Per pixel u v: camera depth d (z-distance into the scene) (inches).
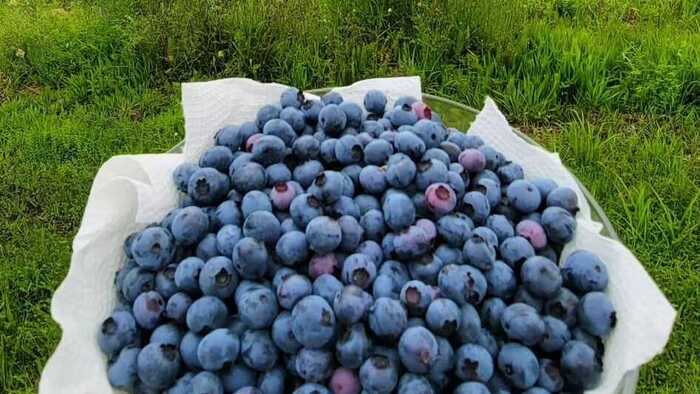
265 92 64.9
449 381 44.6
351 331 42.6
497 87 125.5
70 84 133.4
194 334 45.5
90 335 48.2
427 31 130.4
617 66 127.0
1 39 140.8
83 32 140.2
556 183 57.9
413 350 41.3
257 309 43.8
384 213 49.1
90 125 124.7
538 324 43.9
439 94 126.0
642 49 129.6
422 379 42.1
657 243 98.0
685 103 122.6
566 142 114.3
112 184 53.7
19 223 107.6
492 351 45.4
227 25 134.4
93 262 51.5
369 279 45.6
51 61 137.3
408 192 51.6
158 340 45.9
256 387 44.4
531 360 43.8
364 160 53.9
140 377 44.8
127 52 135.1
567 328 46.1
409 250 47.0
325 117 56.2
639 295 47.2
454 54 130.3
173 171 56.3
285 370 45.2
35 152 119.1
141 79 134.8
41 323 93.4
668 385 81.0
